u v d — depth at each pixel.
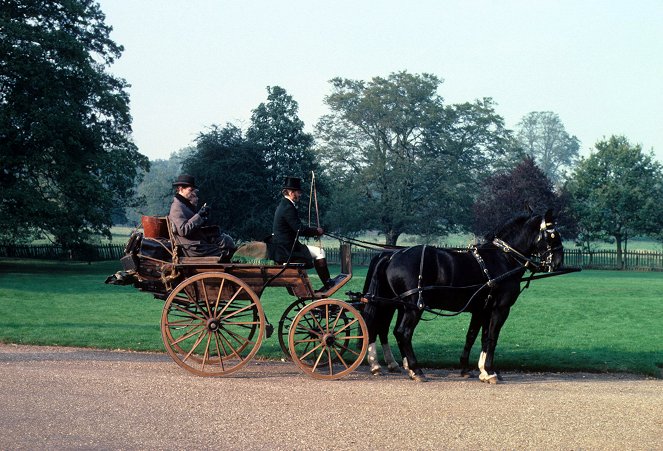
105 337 13.62
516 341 14.27
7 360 10.94
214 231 10.46
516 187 57.03
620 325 16.75
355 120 70.94
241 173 49.25
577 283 31.81
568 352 13.02
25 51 34.31
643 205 55.00
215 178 49.12
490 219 56.62
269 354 12.12
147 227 10.32
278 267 10.16
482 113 72.81
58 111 35.75
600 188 57.12
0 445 6.70
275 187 51.06
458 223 70.88
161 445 6.79
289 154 53.00
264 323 10.05
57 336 13.64
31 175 37.38
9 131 34.72
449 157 72.31
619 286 29.72
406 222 69.50
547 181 58.47
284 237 10.32
